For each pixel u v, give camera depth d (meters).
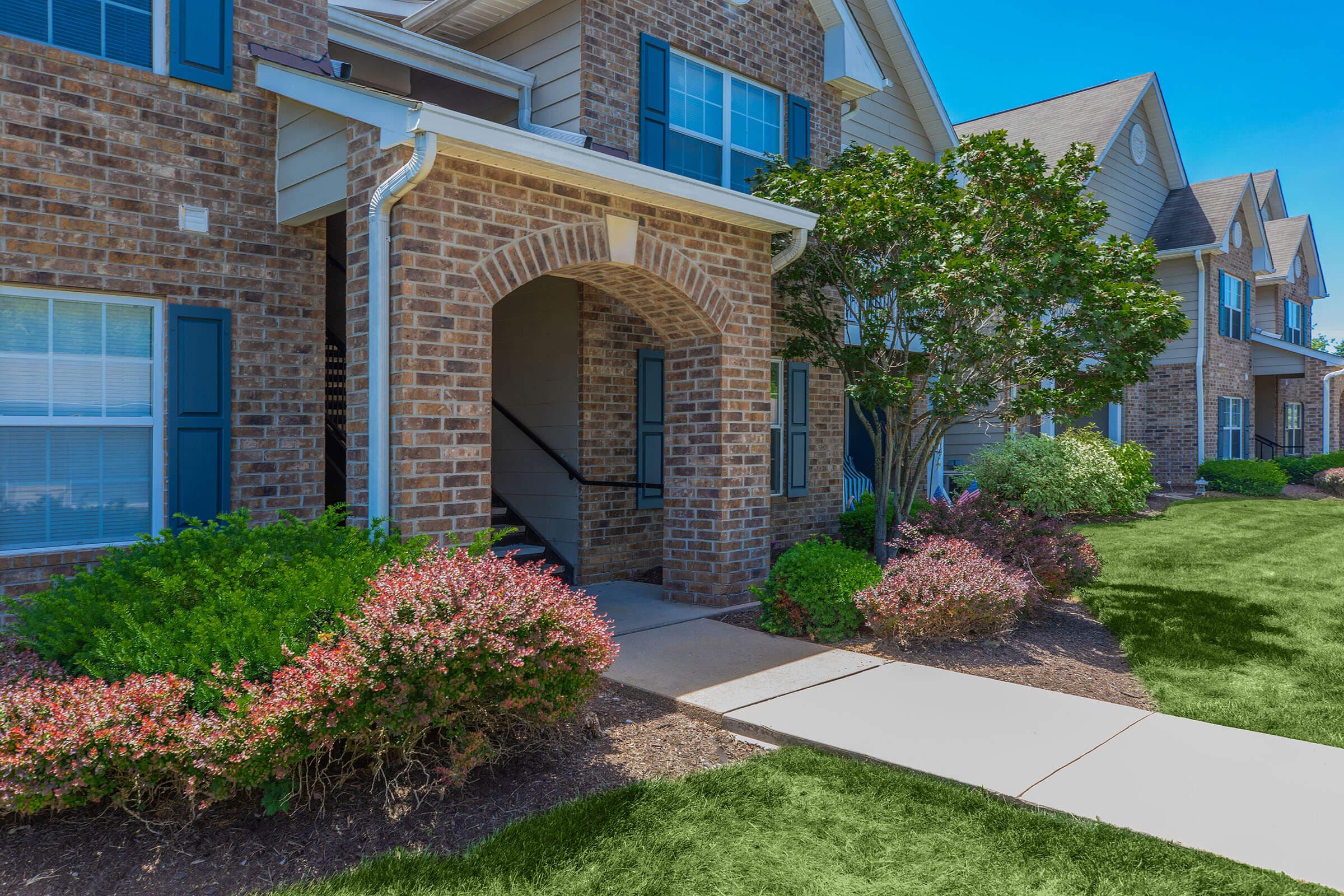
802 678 5.48
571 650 4.00
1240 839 3.38
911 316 8.01
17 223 5.66
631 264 6.58
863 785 3.90
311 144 6.33
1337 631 6.82
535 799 3.78
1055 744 4.38
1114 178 19.67
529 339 9.23
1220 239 19.70
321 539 5.07
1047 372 8.12
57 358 5.95
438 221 5.47
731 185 9.75
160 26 6.24
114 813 3.57
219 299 6.51
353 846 3.37
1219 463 19.50
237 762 3.23
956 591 6.13
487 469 5.75
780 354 10.44
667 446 7.80
